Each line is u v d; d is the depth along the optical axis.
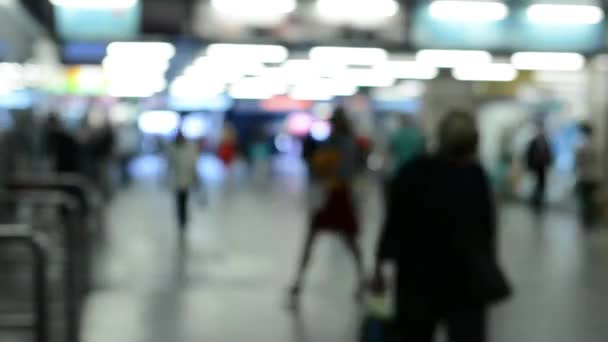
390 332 5.61
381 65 25.52
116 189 28.30
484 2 18.44
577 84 23.23
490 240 5.26
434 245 5.15
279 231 16.31
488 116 25.45
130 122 45.44
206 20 17.86
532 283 10.98
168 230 16.53
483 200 5.24
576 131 20.89
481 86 25.53
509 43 18.78
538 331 8.22
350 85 37.94
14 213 12.27
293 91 45.59
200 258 12.74
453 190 5.18
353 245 9.43
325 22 18.41
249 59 25.36
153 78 36.66
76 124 26.28
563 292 10.34
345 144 9.39
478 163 5.36
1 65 12.88
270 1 17.94
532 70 23.02
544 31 18.72
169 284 10.49
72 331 7.33
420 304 5.15
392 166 19.30
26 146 15.90
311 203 9.40
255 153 39.75
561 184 22.94
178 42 18.14
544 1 18.20
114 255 13.02
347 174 9.40
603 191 18.27
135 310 8.92
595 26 18.81
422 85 28.67
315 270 11.69
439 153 5.38
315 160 9.37
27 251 10.86
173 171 15.76
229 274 11.30
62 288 8.58
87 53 21.72
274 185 30.80
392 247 5.34
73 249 7.67
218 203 22.88
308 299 9.64
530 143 21.27
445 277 5.14
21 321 6.05
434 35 18.58
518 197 24.16
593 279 11.33
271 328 8.19
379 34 18.59
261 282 10.71
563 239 15.89
